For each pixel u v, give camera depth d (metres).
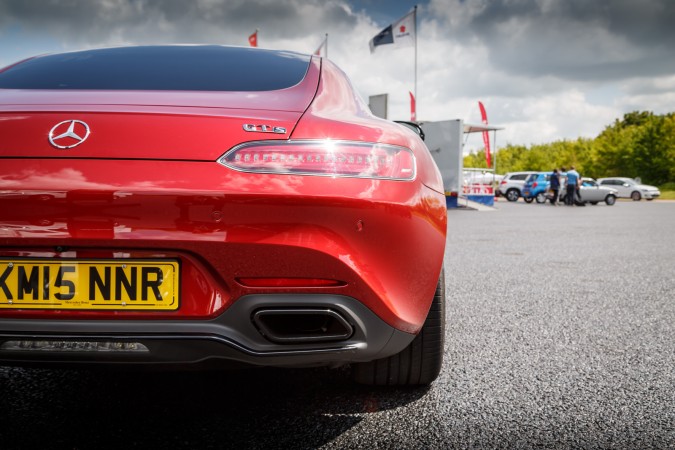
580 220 13.95
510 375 2.42
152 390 2.21
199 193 1.47
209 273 1.52
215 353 1.55
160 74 2.01
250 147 1.53
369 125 1.74
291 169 1.54
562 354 2.73
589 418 1.98
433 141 18.09
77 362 1.53
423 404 2.09
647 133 57.66
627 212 18.94
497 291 4.36
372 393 2.20
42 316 1.51
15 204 1.46
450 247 7.53
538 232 10.12
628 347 2.86
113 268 1.51
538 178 28.91
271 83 1.97
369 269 1.60
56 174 1.46
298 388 2.24
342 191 1.56
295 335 1.59
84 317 1.52
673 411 2.05
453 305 3.84
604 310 3.71
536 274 5.22
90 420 1.91
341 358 1.66
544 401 2.13
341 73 2.27
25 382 2.28
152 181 1.47
